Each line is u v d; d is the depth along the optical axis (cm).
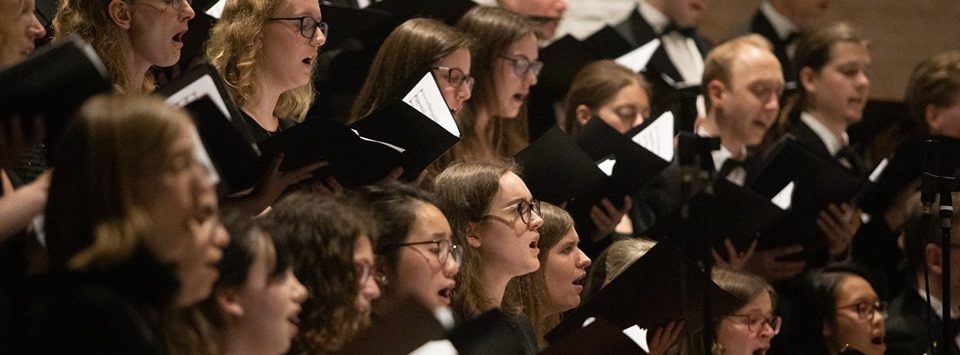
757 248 1823
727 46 2119
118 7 1347
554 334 1359
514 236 1399
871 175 1866
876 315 1797
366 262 1180
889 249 1911
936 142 1508
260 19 1462
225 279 1035
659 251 1365
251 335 1048
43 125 1030
